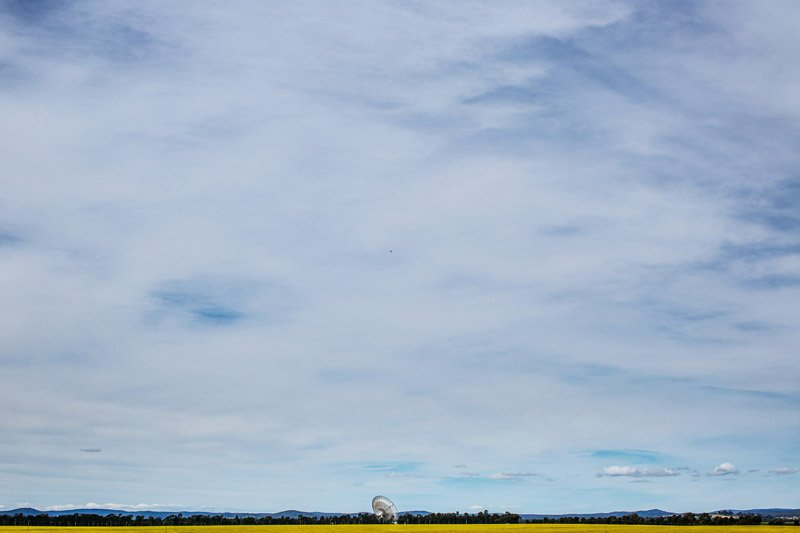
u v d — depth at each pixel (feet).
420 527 330.75
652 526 332.60
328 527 334.65
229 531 298.15
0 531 298.97
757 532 275.59
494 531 286.05
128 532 303.07
